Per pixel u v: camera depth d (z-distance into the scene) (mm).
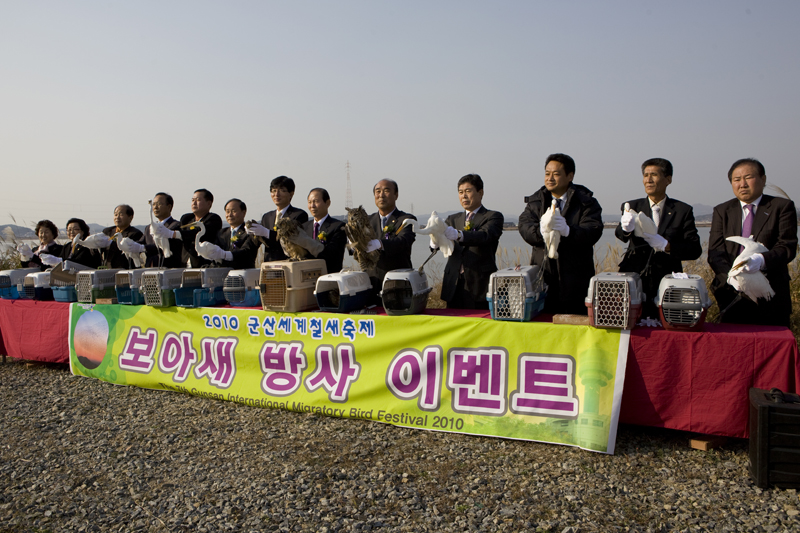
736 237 3875
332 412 4637
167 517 3156
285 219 5008
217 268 5594
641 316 4301
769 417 3145
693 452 3697
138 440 4320
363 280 4934
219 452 4039
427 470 3629
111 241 6645
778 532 2771
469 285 5000
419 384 4367
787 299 4020
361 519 3043
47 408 5164
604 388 3750
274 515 3109
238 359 5145
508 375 4070
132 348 5754
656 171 4316
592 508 3064
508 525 2932
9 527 3104
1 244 10633
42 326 6508
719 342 3586
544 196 4598
